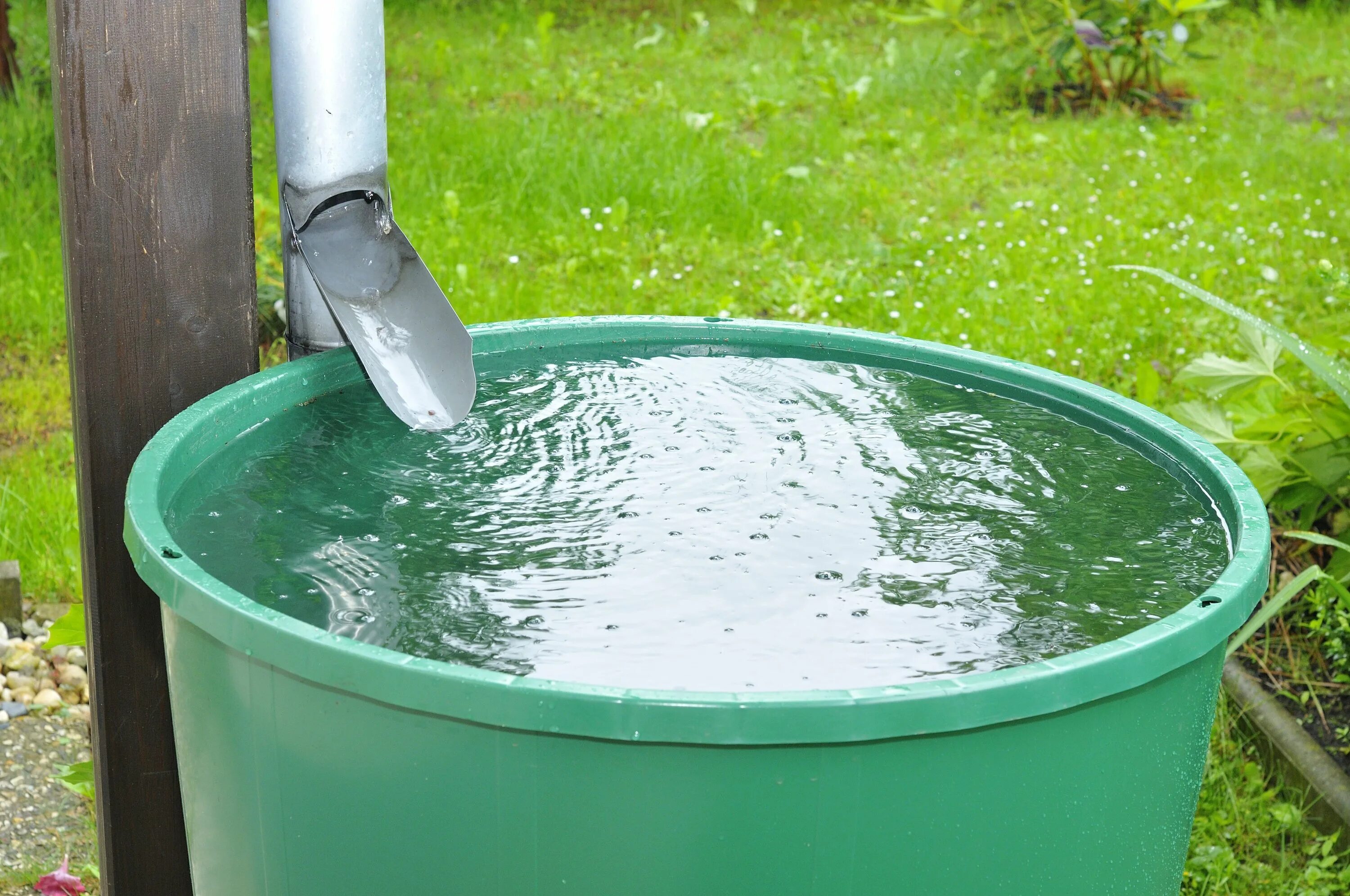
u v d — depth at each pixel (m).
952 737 1.08
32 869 2.28
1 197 5.14
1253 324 2.43
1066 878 1.22
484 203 5.47
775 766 1.06
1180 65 8.20
